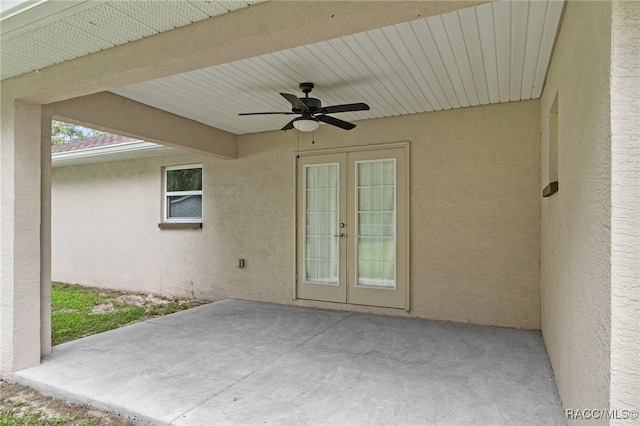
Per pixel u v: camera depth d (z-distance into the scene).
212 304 5.89
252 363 3.41
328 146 5.58
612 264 1.35
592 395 1.62
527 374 3.09
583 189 1.86
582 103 1.90
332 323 4.72
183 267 6.77
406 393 2.78
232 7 2.31
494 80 3.84
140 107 4.54
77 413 2.68
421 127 4.98
